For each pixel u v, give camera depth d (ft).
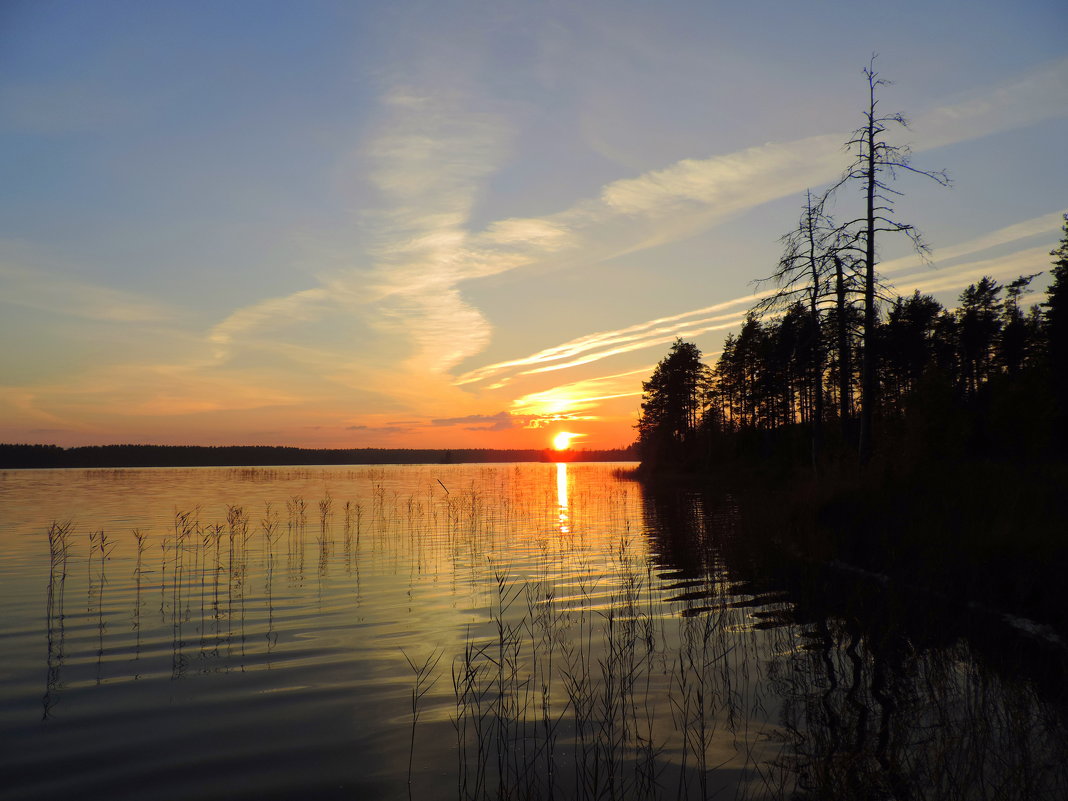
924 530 49.39
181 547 67.26
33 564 57.82
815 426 88.69
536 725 24.25
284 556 62.64
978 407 147.95
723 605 41.55
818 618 37.68
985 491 56.70
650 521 90.89
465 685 28.40
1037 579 35.96
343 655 32.63
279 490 175.22
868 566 50.24
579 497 138.62
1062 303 138.41
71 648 33.83
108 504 124.06
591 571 54.29
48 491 170.71
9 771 20.83
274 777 20.47
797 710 24.62
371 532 80.02
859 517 58.75
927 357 157.79
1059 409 131.23
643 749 21.85
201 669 30.55
